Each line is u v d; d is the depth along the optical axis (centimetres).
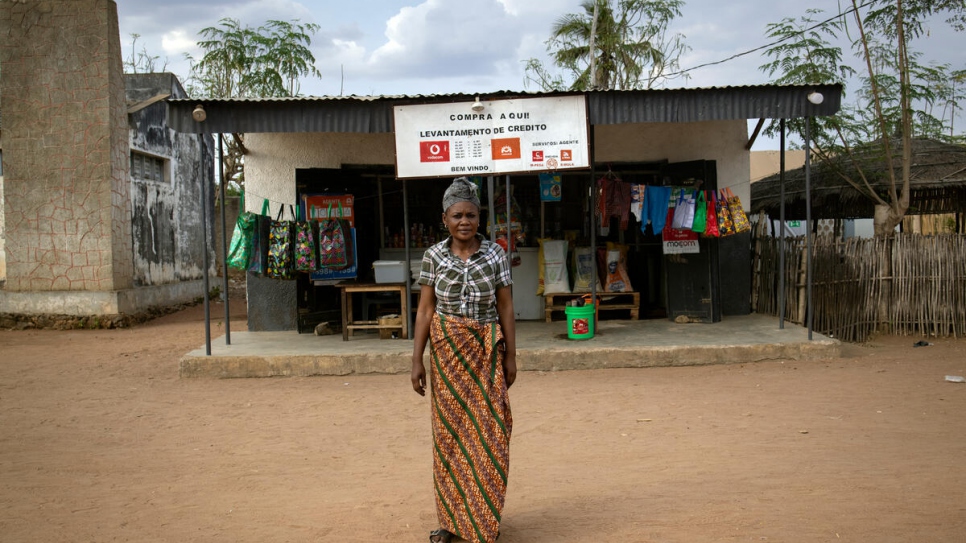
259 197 1062
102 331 1322
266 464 523
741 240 1081
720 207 935
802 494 416
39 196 1366
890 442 525
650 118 834
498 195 1062
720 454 509
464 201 358
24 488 473
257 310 1062
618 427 595
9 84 1355
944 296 1064
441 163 842
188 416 671
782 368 812
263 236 924
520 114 841
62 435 609
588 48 2000
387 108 835
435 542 357
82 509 432
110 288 1366
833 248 1034
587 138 839
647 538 362
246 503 439
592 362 838
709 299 1005
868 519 375
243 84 1922
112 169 1366
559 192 1009
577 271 1078
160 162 1691
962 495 406
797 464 477
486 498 347
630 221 1122
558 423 614
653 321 1046
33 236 1365
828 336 938
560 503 420
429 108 837
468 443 352
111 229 1363
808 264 865
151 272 1593
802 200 1336
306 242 909
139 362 972
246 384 809
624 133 1082
